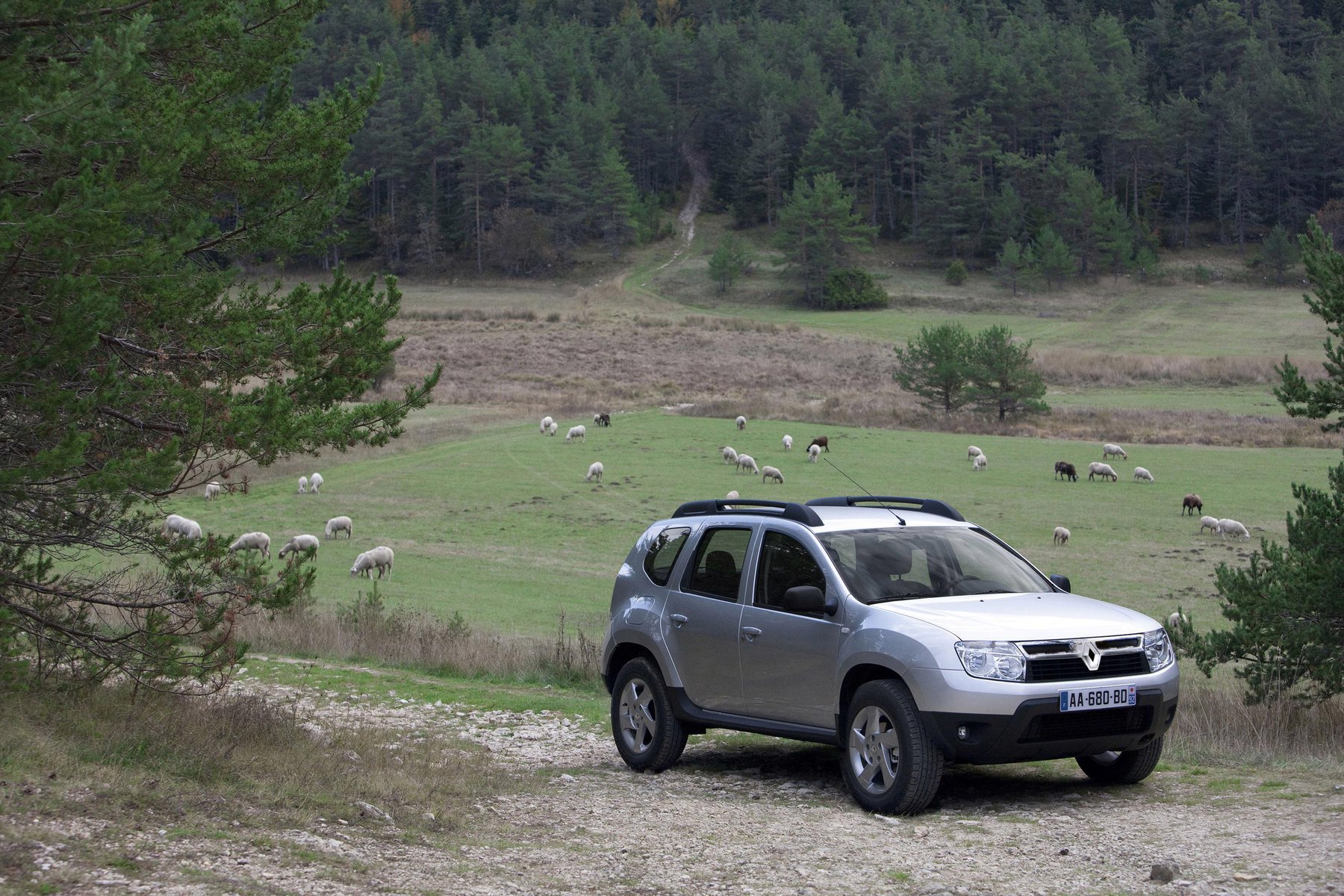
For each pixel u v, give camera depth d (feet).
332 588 99.81
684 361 333.21
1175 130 636.48
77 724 25.90
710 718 29.48
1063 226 575.38
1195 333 428.56
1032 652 23.88
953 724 23.44
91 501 27.55
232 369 29.91
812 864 20.40
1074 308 495.00
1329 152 594.24
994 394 233.35
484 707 43.14
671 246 626.64
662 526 33.09
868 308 503.61
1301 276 547.08
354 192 33.96
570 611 92.48
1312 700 40.96
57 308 23.06
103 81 23.04
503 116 654.94
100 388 24.50
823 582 27.20
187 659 30.22
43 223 22.65
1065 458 187.62
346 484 166.20
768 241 625.82
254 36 32.37
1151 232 610.65
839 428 224.94
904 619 24.99
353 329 32.55
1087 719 24.11
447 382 292.81
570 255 604.08
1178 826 22.27
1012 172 606.14
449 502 153.48
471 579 107.45
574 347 349.00
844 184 643.45
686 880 19.40
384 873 18.86
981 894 18.20
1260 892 17.53
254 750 27.35
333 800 23.82
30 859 16.55
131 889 16.11
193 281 28.94
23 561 29.30
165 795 21.65
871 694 24.91
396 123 609.83
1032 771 29.27
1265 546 44.80
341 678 49.75
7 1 23.91
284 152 32.58
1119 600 99.86
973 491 159.53
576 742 36.55
